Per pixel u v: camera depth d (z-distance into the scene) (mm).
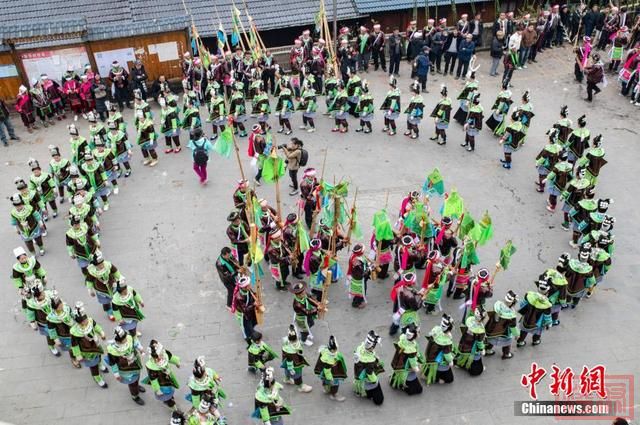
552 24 24875
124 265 14594
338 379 10742
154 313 13250
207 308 13398
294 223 13664
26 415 11117
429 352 10953
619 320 12883
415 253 13094
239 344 12492
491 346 11883
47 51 20797
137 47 21641
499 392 11383
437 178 14727
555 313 12430
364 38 23609
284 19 24609
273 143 17203
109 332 12711
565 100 21797
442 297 13539
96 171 15766
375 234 13328
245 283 11688
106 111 21031
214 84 19875
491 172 17859
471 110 18094
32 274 12211
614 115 20781
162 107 18250
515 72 24000
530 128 20062
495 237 15219
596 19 25094
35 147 19750
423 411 11031
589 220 13969
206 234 15594
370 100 19234
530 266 14305
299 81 22531
